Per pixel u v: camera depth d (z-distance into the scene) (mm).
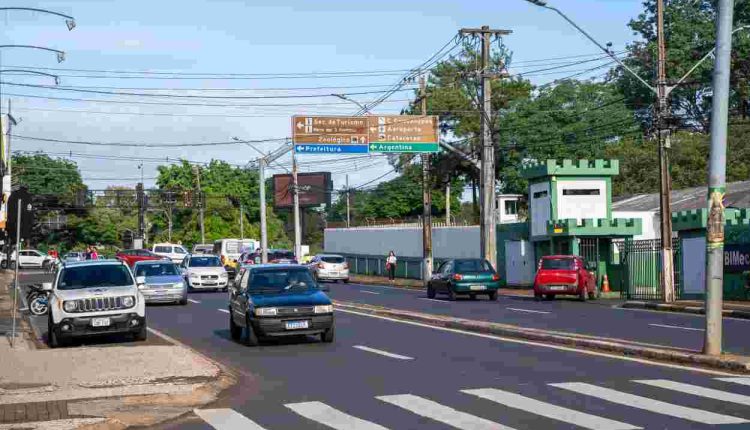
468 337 20703
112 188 102500
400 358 17062
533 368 15070
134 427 11086
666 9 62500
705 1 62000
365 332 22562
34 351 17984
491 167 41531
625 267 39781
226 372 15203
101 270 21766
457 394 12625
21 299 41750
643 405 11344
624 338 19312
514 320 24984
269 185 120125
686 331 21000
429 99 68312
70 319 20281
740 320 24938
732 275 33719
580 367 15023
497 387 13141
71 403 12383
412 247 68812
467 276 35938
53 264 66062
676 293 37312
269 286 20688
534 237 47656
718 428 9875
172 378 14336
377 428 10406
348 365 16297
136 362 16141
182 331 24438
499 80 71750
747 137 63219
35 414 11594
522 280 49406
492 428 10188
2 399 12641
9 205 20656
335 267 59000
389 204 104562
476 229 58625
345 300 36594
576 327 22484
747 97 59531
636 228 43875
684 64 59625
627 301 32781
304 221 98750
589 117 65125
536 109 66750
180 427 10898
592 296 36562
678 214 37406
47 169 100938
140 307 21062
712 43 59531
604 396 12070
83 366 15719
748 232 33062
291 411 11750
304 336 21859
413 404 11930
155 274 35156
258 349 19438
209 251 69875
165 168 99062
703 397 11820
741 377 13500
